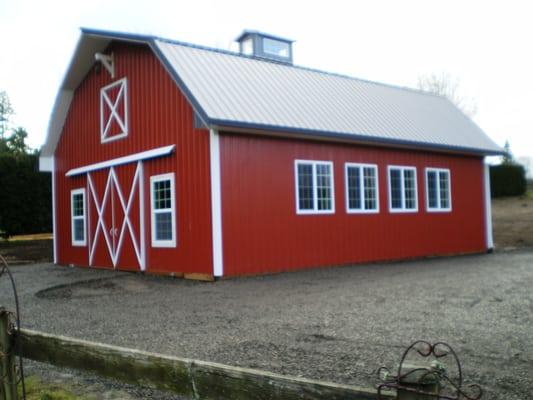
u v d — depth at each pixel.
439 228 17.94
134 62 14.77
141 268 14.20
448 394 4.46
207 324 7.47
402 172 16.88
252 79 14.66
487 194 19.88
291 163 13.80
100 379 5.38
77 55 16.02
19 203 24.58
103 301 9.98
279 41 19.73
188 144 12.89
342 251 14.85
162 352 6.07
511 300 8.64
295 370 5.25
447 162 18.48
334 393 2.41
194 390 2.93
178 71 12.93
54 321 8.16
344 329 6.86
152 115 14.08
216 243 12.16
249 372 2.69
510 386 4.66
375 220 15.88
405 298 9.05
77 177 17.55
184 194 12.99
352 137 14.66
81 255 17.23
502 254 18.28
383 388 2.53
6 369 3.85
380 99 18.42
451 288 10.06
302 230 13.89
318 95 15.96
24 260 19.67
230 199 12.44
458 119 20.61
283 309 8.36
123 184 15.14
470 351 5.74
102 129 16.20
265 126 12.63
